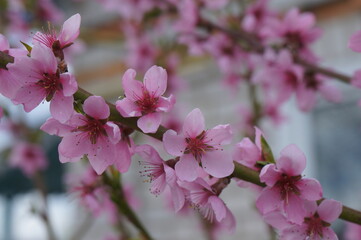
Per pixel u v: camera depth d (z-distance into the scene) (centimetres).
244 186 61
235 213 173
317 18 172
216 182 59
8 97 58
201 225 109
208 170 58
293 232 59
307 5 172
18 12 113
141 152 58
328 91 85
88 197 68
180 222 181
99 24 197
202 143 58
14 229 193
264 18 100
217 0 102
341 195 162
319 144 166
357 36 65
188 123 58
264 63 91
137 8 114
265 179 58
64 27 60
